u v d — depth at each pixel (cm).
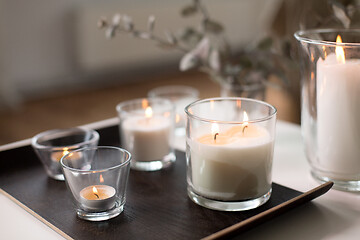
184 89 117
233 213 75
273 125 75
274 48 104
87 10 309
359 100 77
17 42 288
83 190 74
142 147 88
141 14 330
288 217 75
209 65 103
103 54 325
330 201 79
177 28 351
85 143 86
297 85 156
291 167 89
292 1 137
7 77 282
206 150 74
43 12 295
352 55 76
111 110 267
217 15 377
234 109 81
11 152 90
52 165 85
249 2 392
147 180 85
